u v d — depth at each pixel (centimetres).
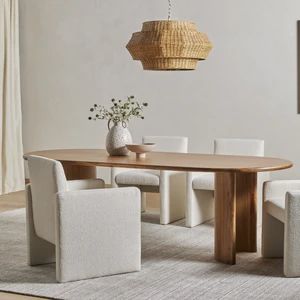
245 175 524
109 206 445
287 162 504
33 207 470
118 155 557
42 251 481
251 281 441
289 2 734
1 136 829
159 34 480
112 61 836
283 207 462
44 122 886
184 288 425
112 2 830
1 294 416
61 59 869
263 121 755
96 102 850
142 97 820
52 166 434
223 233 489
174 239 567
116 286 428
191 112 792
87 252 440
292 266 447
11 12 842
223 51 769
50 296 409
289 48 737
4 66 835
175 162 505
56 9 866
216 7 769
